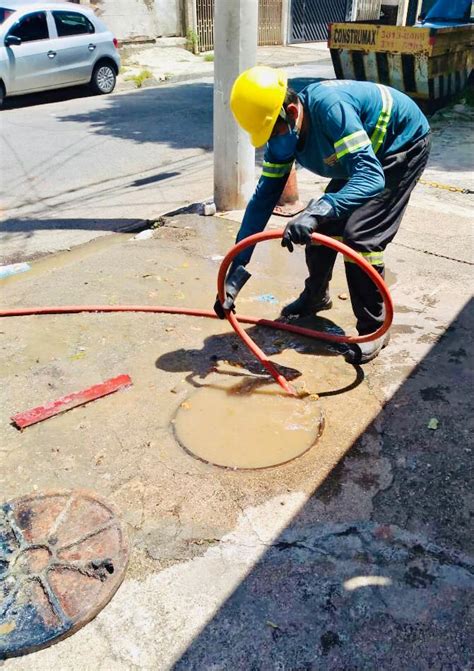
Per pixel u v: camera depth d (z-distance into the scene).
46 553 2.33
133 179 7.15
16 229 5.73
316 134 2.91
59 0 12.25
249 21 5.00
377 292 3.31
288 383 3.27
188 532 2.42
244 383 3.30
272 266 4.76
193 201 6.36
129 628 2.07
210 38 17.53
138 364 3.50
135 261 4.84
